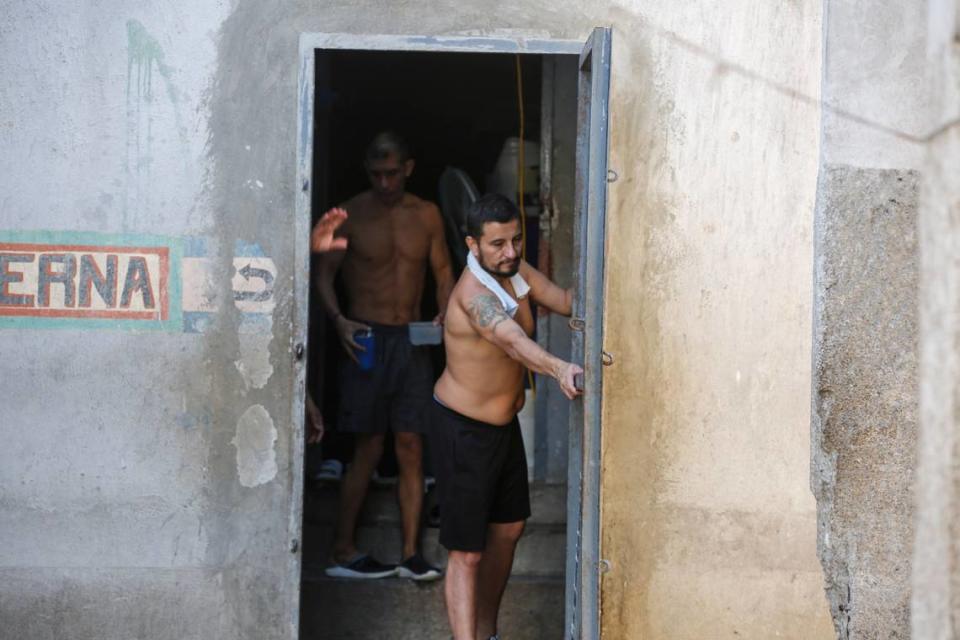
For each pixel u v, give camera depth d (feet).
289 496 16.11
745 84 16.15
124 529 16.07
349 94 25.72
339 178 26.04
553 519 19.66
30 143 15.89
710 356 16.25
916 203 16.33
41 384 15.99
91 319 16.01
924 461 16.44
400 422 18.72
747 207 16.21
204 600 16.14
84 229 15.96
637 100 16.14
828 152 16.22
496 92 25.70
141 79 15.97
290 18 16.01
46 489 16.02
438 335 18.88
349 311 19.61
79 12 15.90
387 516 20.07
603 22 16.10
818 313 16.26
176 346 16.05
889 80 16.26
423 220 19.60
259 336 16.06
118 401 16.03
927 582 16.46
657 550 16.33
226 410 16.06
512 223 15.83
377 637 18.30
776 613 16.39
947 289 16.40
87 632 16.08
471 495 16.29
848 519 16.40
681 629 16.37
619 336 16.21
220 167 16.01
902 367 16.38
